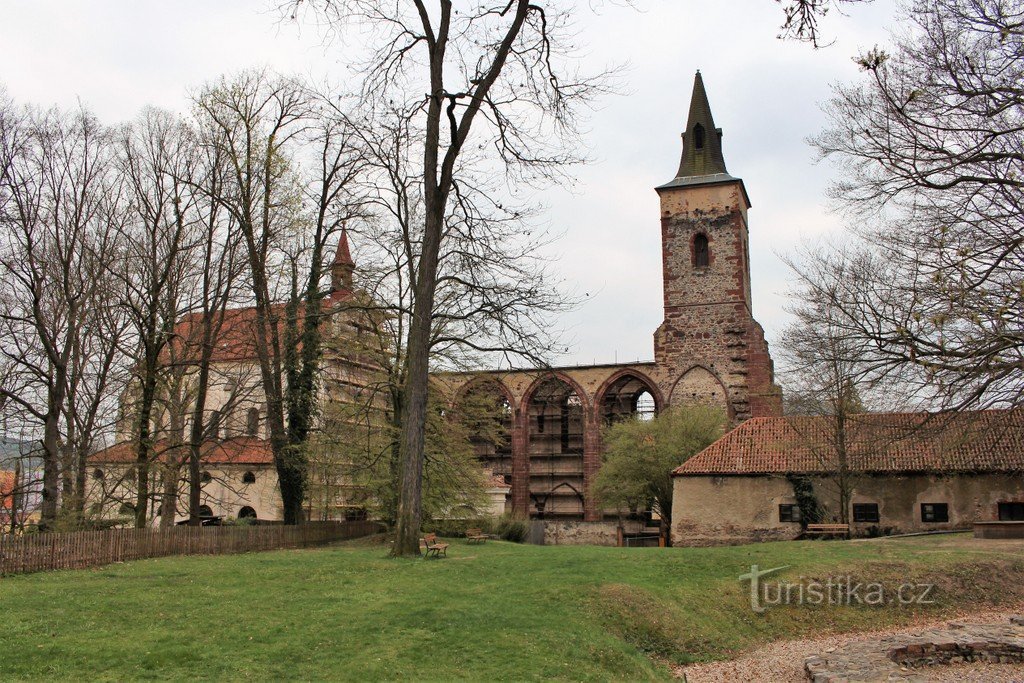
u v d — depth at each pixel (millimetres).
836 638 19328
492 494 52156
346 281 37688
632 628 18016
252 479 55219
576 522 59594
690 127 62938
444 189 25344
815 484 37281
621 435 53438
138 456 32875
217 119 35375
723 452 40219
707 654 17797
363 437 37500
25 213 31250
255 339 36531
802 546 27625
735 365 57906
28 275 31047
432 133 25094
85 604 16703
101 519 34844
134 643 13984
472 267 28297
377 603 17578
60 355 33281
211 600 17531
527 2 24594
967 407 16422
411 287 35469
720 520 38281
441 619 16359
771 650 18344
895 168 16328
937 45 15680
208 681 12359
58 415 31000
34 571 21422
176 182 33875
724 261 59250
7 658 12859
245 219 35000
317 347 37031
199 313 40031
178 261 34344
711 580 21906
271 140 36000
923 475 35688
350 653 14141
